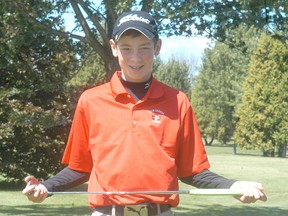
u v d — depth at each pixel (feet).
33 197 11.02
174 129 11.39
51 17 43.60
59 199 46.26
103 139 11.33
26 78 55.52
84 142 11.80
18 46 43.37
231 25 38.47
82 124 11.74
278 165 100.53
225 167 93.09
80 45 49.11
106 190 11.18
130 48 11.35
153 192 10.74
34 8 41.19
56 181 11.71
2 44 42.86
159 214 11.21
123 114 11.35
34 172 58.13
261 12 37.78
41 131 56.54
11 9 39.58
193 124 11.75
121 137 11.25
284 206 46.78
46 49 55.31
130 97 11.37
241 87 186.09
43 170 58.29
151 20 11.43
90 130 11.55
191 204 45.98
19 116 53.36
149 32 11.23
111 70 42.37
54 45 49.55
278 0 36.58
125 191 11.07
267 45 146.10
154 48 11.71
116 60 42.32
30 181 11.10
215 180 11.41
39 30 41.11
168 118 11.41
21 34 42.01
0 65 44.98
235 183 10.87
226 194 10.56
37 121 53.42
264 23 37.83
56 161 57.98
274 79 149.48
